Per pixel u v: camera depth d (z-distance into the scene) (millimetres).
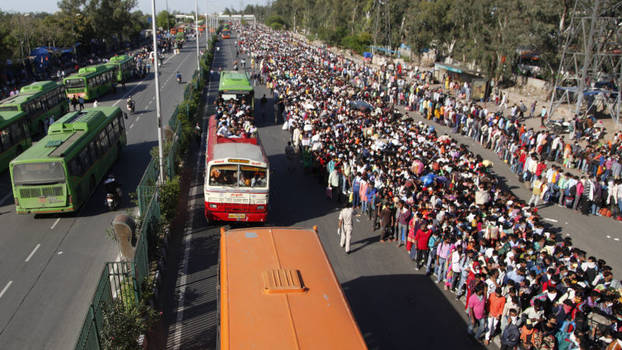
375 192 16469
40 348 9711
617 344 8758
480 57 44875
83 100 36438
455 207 14391
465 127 30578
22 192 15961
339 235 15438
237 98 30250
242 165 14781
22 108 26297
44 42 61125
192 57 79688
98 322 8531
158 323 10477
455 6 49031
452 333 10484
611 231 17000
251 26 186750
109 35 79938
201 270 12891
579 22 33531
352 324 6820
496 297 9914
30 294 11711
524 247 12000
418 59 65688
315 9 116562
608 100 34031
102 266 13227
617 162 20281
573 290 9992
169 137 22516
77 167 17250
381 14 74438
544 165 20328
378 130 25000
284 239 9102
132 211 17406
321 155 20031
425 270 13320
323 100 33031
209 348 9703
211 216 15031
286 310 6922
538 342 9344
